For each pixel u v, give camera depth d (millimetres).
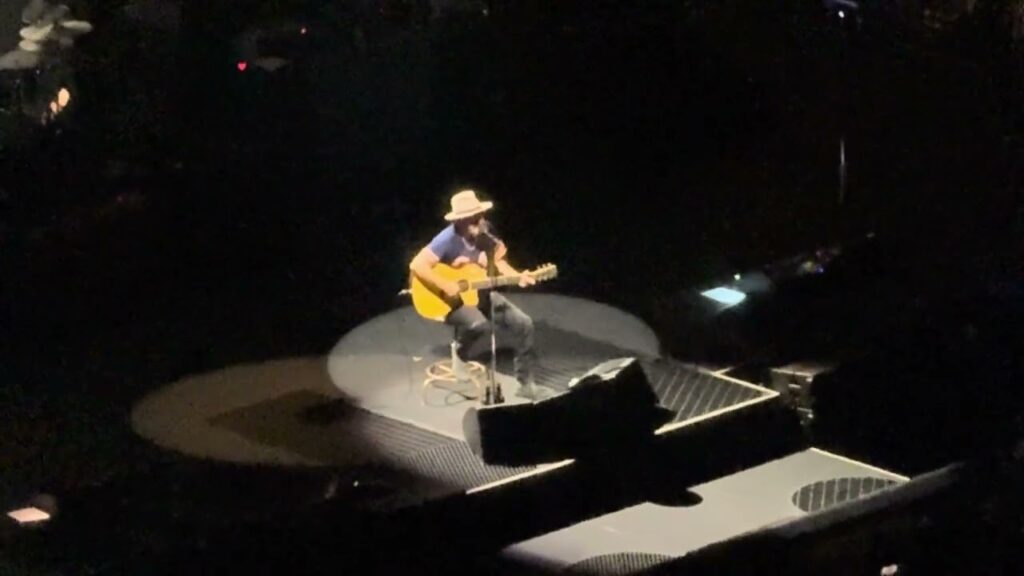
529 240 18969
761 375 19812
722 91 19500
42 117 17609
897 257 20438
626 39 19062
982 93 20125
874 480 19594
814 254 20062
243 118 18000
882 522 19375
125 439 17984
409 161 18484
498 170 18781
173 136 17859
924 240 20359
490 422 18547
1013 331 20406
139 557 17844
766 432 19547
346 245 18375
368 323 18484
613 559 18562
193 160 17938
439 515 18359
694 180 19500
